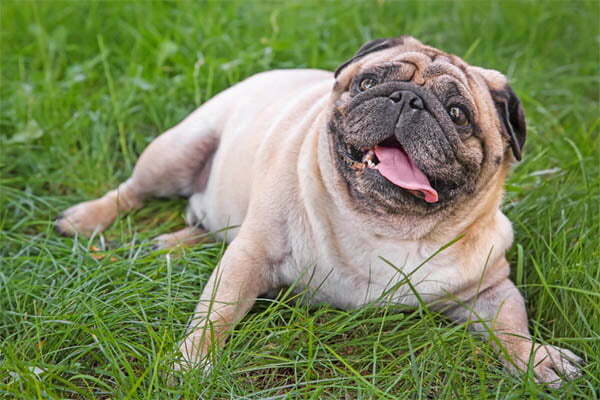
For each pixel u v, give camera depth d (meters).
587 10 7.80
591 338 3.56
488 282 4.09
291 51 6.70
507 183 5.13
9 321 3.83
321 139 3.87
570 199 4.87
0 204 4.90
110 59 6.77
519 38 7.50
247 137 4.65
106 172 5.63
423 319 3.73
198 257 4.41
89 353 3.56
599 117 6.14
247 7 7.37
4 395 3.09
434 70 3.68
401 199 3.58
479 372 3.38
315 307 4.09
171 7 7.44
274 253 3.98
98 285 4.06
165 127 5.96
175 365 3.44
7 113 5.89
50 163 5.53
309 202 3.88
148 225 5.13
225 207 4.68
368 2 7.64
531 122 6.03
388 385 3.44
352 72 3.90
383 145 3.69
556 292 4.11
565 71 7.16
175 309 3.86
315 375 3.60
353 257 3.89
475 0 7.75
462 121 3.62
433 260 3.89
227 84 6.28
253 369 3.41
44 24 7.05
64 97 6.08
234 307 3.76
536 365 3.60
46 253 4.47
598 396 3.42
